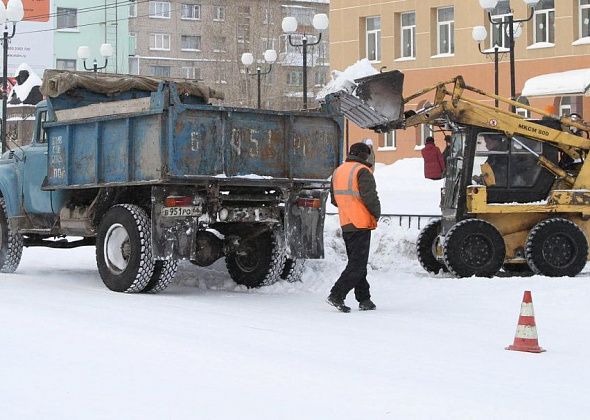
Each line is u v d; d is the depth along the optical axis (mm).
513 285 13562
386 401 6961
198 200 12820
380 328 10359
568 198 15258
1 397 6953
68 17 69375
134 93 15188
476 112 15281
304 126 13539
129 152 12875
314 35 74312
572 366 8477
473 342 9570
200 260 13469
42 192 14820
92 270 16438
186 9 85688
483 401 7027
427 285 13797
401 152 44656
